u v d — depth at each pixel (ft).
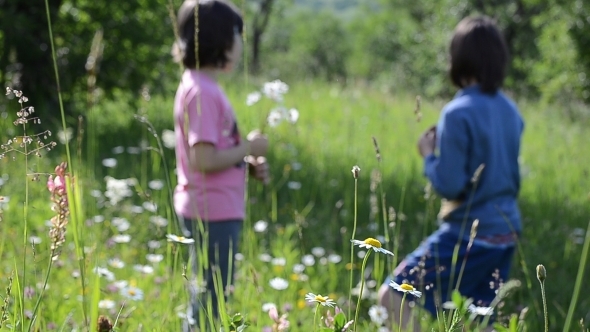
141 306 9.50
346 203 19.03
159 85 34.04
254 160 10.50
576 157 28.35
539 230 17.92
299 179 21.44
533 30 107.24
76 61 31.24
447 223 10.80
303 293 11.93
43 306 8.52
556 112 48.88
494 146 10.52
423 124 36.37
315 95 44.60
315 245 15.76
